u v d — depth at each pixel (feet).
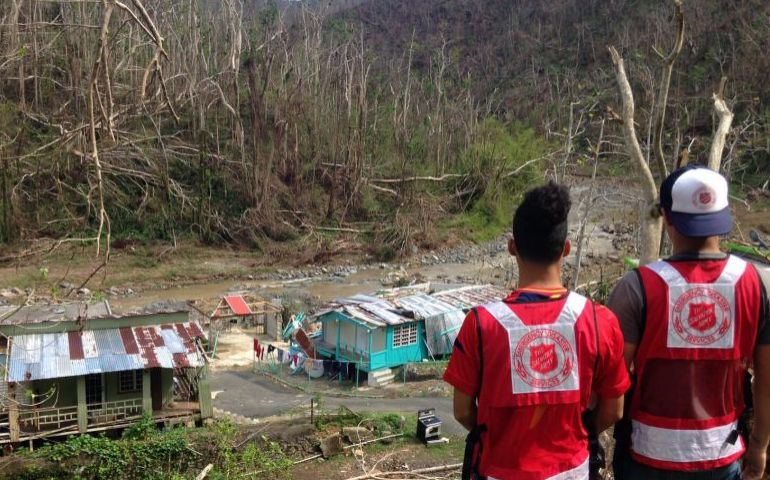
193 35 145.18
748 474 11.37
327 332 79.20
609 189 117.80
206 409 56.08
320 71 176.65
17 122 113.39
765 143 142.20
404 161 155.12
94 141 18.86
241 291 112.98
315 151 156.76
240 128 140.56
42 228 112.27
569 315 10.11
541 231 10.30
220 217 138.41
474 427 10.67
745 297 10.65
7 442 49.39
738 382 11.23
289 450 48.34
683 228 10.85
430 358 77.36
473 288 90.07
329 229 144.46
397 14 381.19
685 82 184.75
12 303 92.73
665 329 10.71
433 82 229.86
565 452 10.12
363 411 57.67
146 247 127.34
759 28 198.29
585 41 295.69
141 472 44.37
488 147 167.22
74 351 54.65
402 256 138.31
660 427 10.86
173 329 60.08
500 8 361.30
